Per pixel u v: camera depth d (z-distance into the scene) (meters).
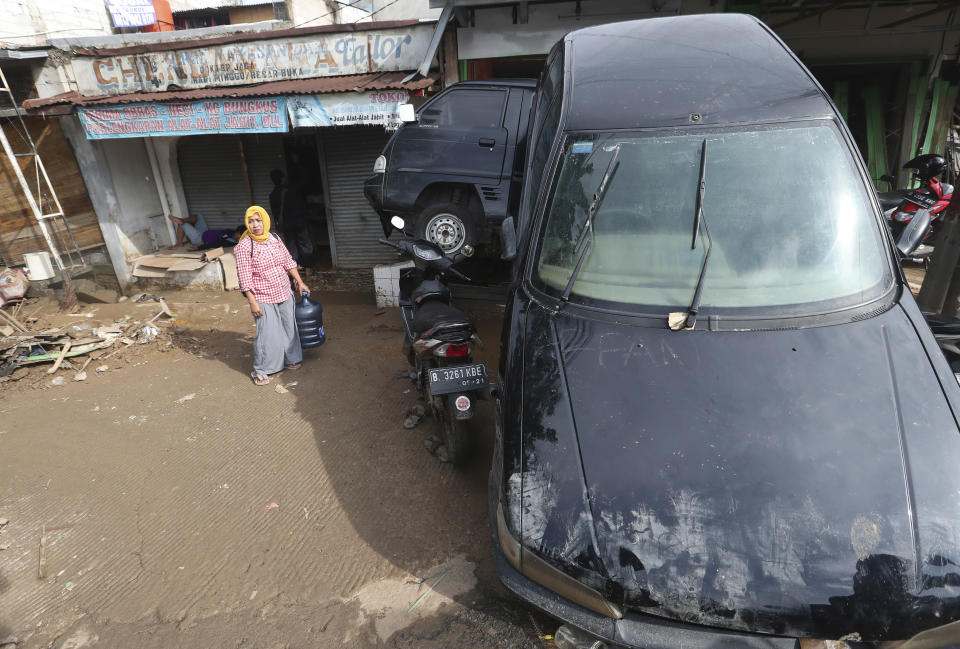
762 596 1.76
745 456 1.98
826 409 2.06
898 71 8.96
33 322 6.66
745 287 2.49
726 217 2.64
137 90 8.01
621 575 1.86
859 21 8.43
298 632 2.57
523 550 2.04
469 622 2.56
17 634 2.65
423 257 4.30
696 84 3.01
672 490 1.94
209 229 9.59
